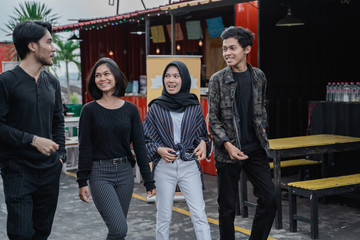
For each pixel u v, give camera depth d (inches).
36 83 117.6
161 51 442.0
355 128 226.4
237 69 144.9
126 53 481.1
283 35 277.1
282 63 276.7
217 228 188.1
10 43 604.4
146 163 130.9
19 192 114.4
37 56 116.7
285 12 276.4
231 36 141.0
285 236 177.3
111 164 124.5
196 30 376.8
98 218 208.4
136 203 233.9
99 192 122.0
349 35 299.6
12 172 115.4
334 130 237.5
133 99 373.4
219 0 235.5
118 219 119.0
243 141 144.1
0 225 196.9
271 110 273.4
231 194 144.9
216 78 144.1
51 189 122.1
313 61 290.0
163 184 137.1
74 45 793.6
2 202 236.5
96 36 484.7
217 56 366.9
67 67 820.0
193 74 206.4
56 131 129.0
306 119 288.8
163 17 398.0
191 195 137.1
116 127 124.0
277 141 207.8
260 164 145.9
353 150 225.1
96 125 123.0
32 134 115.6
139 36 464.8
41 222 124.8
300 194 177.3
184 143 138.1
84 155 123.2
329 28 293.4
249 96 143.8
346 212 212.2
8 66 501.4
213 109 144.6
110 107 126.0
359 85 235.0
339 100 242.2
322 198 228.4
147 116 142.3
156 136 139.9
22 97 114.2
